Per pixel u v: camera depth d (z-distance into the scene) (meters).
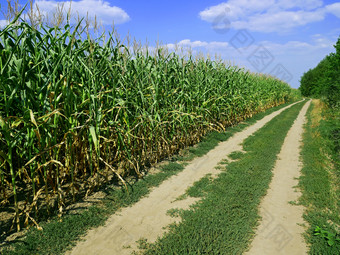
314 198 5.03
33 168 4.00
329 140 9.71
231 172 6.71
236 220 4.20
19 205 4.59
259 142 10.18
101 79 5.35
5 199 4.46
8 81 3.65
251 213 4.46
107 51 5.57
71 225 4.08
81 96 4.92
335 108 15.78
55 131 4.21
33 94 4.03
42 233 3.80
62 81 4.31
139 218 4.44
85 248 3.57
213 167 7.36
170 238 3.70
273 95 28.09
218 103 12.40
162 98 7.82
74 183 4.88
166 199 5.23
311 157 8.05
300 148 9.66
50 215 4.34
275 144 9.98
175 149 8.48
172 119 8.24
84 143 5.01
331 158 7.74
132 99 6.30
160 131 7.50
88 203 4.86
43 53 4.62
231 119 14.52
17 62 3.67
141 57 7.09
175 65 9.32
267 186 5.79
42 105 4.22
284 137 11.58
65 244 3.61
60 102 4.66
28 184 5.41
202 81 11.25
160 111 7.51
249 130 13.82
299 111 25.08
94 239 3.79
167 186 5.95
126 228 4.11
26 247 3.46
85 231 4.00
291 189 5.73
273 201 5.12
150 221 4.33
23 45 3.93
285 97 37.72
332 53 22.77
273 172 6.93
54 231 3.86
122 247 3.59
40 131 4.21
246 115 17.78
